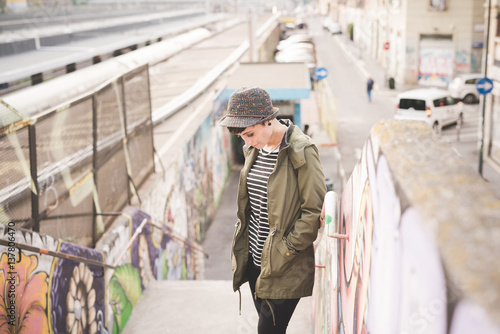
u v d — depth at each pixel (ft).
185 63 95.50
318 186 9.00
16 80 59.88
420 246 2.77
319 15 503.61
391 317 3.76
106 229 21.01
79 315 15.11
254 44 117.39
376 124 4.83
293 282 9.66
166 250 30.66
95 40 108.37
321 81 107.65
